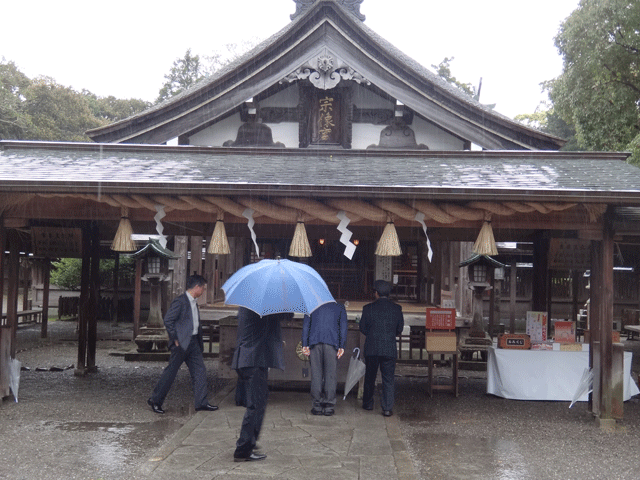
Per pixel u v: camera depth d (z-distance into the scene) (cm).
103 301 2097
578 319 1877
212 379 1005
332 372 729
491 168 821
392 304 753
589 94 1667
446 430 687
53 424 673
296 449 577
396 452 571
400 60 1179
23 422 678
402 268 1609
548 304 1496
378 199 727
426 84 1188
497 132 1199
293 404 787
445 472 534
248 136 1240
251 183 698
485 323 2078
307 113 1214
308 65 1191
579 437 666
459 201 725
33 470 512
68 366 1102
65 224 973
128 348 1374
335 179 736
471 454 593
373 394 827
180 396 842
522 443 637
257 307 514
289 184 697
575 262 852
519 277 2197
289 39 1184
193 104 1216
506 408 812
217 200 725
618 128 1636
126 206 727
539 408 815
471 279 1236
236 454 534
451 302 1198
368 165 839
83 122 3866
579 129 1730
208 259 1418
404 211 726
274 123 1241
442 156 906
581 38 1617
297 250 720
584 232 737
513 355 870
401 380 1043
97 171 761
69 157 855
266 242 1591
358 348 846
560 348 872
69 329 1817
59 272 2152
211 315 1345
